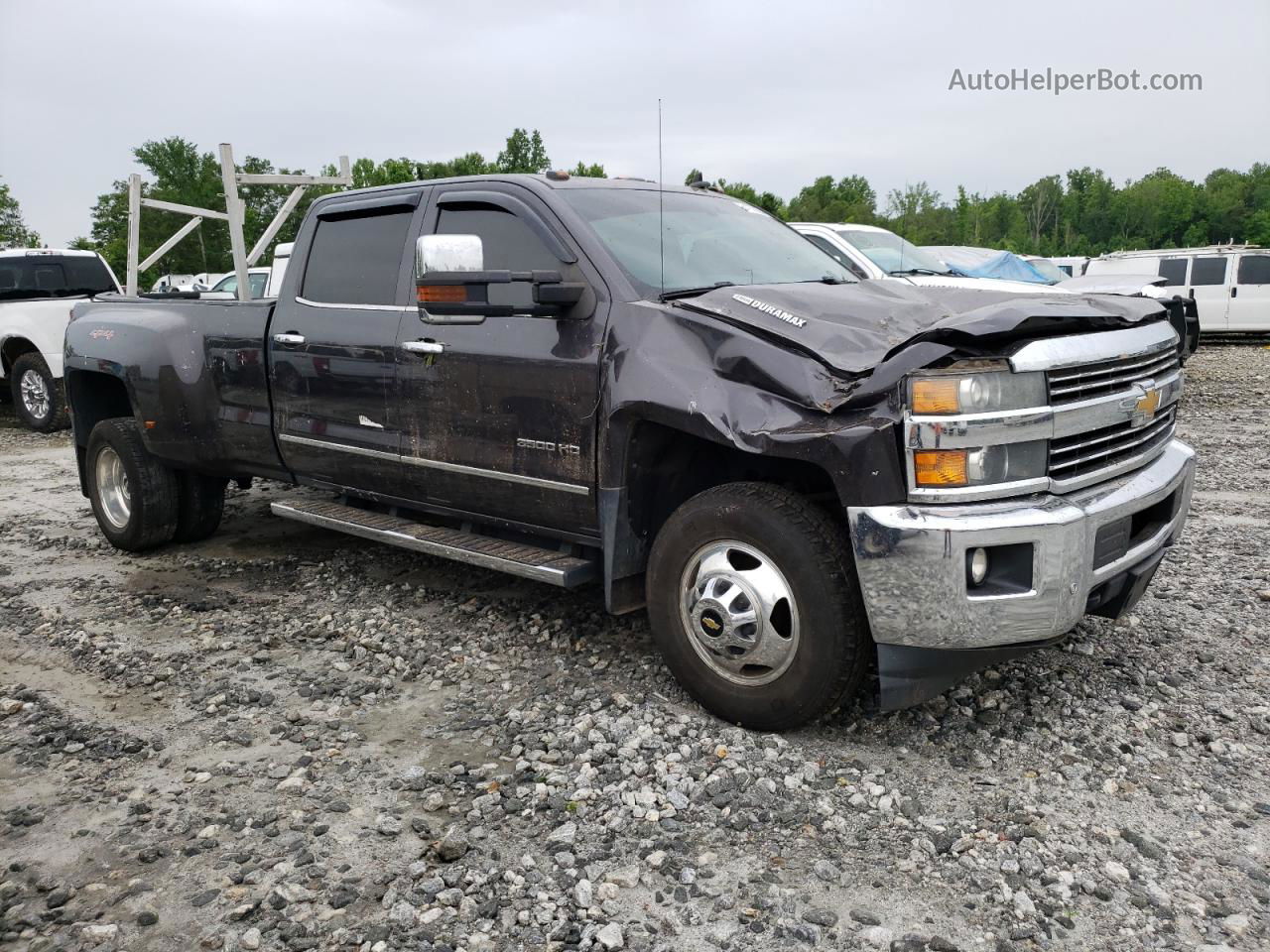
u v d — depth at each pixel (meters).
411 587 5.32
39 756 3.52
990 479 3.08
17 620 4.99
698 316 3.55
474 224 4.38
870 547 3.10
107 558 6.15
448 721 3.72
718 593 3.48
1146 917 2.52
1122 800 3.07
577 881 2.71
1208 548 5.73
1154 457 3.77
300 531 6.70
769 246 4.62
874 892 2.65
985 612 3.06
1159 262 20.89
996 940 2.45
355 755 3.47
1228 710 3.65
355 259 4.89
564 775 3.26
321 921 2.57
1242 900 2.59
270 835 2.96
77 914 2.62
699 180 5.30
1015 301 3.52
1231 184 126.56
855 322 3.46
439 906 2.61
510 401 4.08
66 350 6.29
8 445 11.18
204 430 5.63
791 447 3.20
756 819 2.97
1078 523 3.11
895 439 3.06
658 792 3.13
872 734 3.51
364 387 4.71
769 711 3.44
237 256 6.93
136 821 3.05
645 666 4.17
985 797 3.09
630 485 3.79
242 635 4.70
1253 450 8.93
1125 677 3.94
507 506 4.25
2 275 12.28
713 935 2.49
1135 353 3.46
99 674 4.26
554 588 5.24
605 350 3.75
